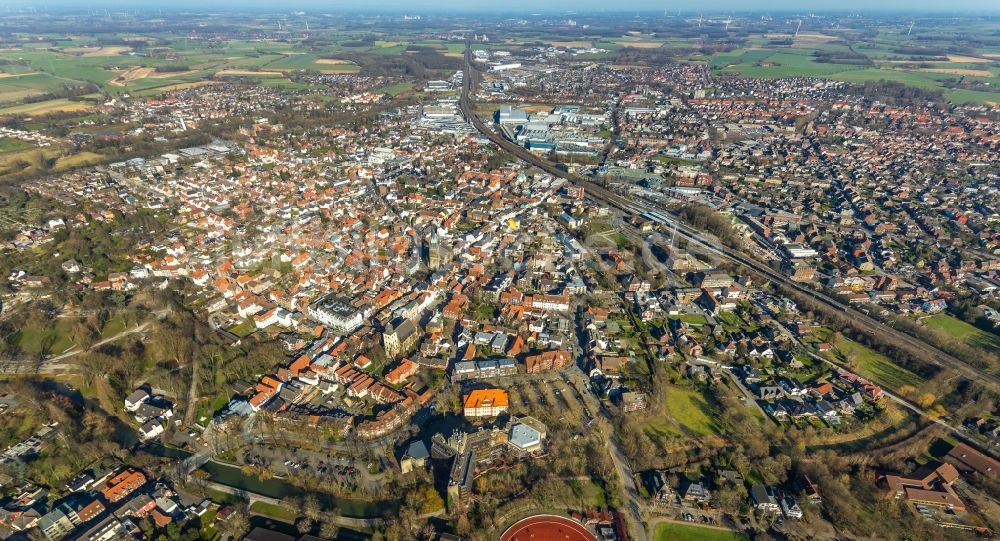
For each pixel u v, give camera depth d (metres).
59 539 192.25
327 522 197.88
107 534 190.25
